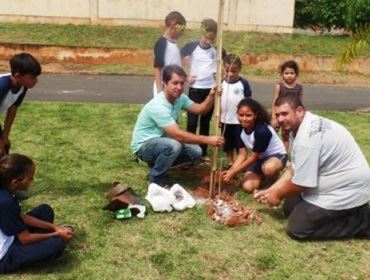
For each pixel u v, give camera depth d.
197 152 5.25
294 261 3.93
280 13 17.72
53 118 8.04
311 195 4.21
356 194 4.15
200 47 6.05
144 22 17.45
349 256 4.03
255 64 15.19
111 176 5.57
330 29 18.83
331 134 4.09
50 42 15.78
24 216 3.70
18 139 6.79
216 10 17.41
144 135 5.06
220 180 5.02
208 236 4.28
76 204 4.80
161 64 5.70
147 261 3.87
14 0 17.11
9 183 3.46
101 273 3.69
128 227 4.38
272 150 5.14
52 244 3.61
